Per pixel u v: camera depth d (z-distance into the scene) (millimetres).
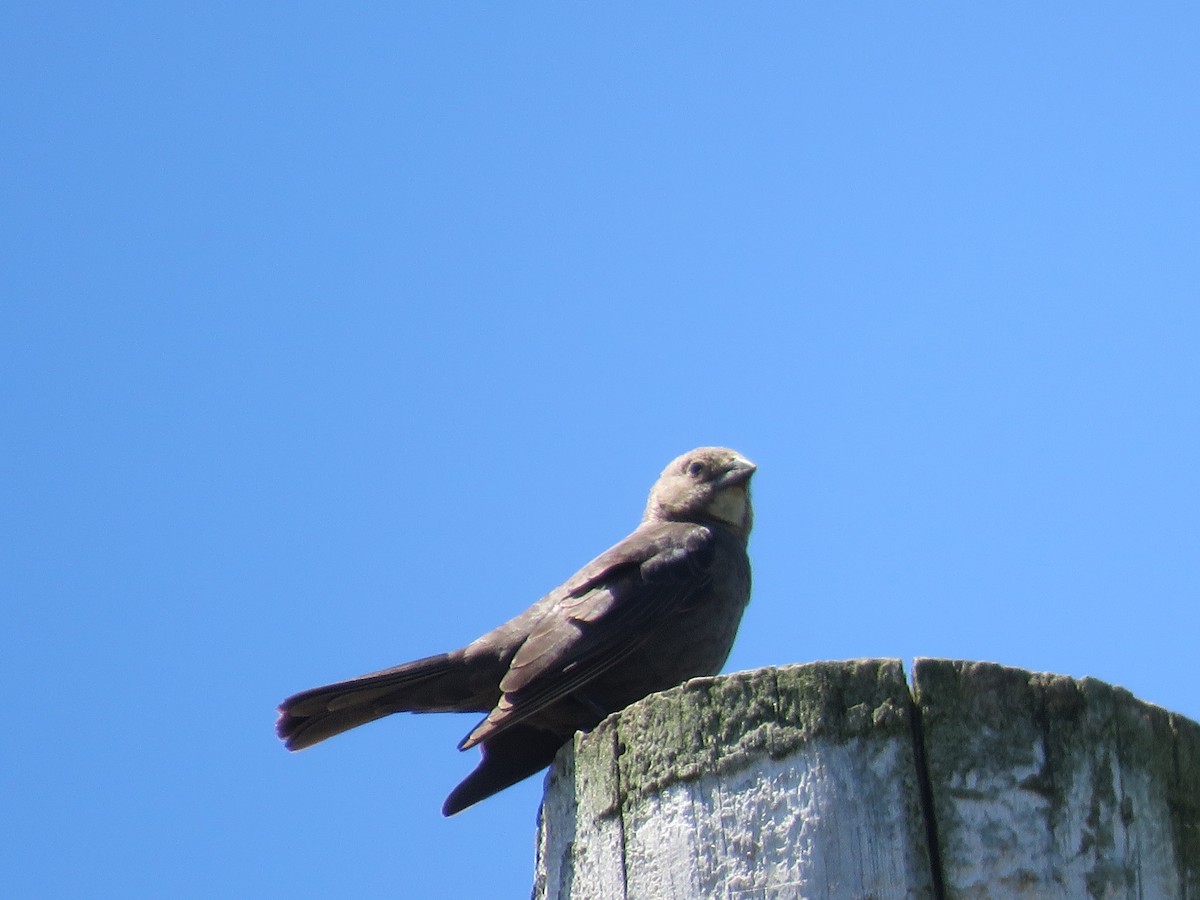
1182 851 7184
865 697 7051
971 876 6695
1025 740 7000
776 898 6770
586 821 7621
